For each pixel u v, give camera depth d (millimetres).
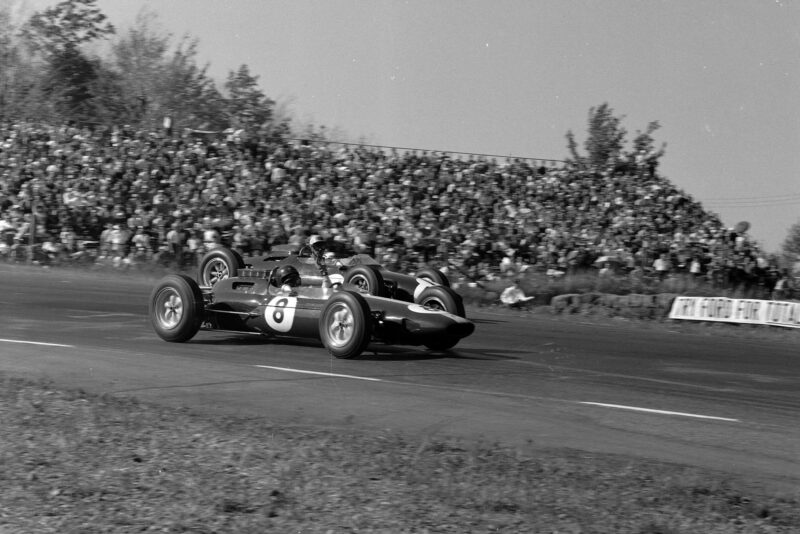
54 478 5348
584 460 6578
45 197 27734
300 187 28750
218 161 30062
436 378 10086
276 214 25844
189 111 53500
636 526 4848
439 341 12234
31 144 30938
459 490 5340
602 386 10141
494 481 5664
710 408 9023
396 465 5934
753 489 5969
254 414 7828
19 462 5684
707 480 6078
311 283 14109
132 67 53688
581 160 40531
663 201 31438
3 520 4574
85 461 5770
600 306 20875
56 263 25672
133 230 26188
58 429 6645
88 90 52719
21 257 26094
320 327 11289
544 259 24719
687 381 10859
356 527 4625
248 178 28969
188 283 12031
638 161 33438
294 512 4820
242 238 24266
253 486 5305
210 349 11656
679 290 21922
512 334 15320
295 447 6371
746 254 26859
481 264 23906
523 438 7262
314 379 9648
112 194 27891
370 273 13852
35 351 11102
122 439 6402
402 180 29953
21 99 51094
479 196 29859
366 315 10969
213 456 6020
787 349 15445
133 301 17781
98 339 12445
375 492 5270
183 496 5039
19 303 16734
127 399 8164
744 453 7066
